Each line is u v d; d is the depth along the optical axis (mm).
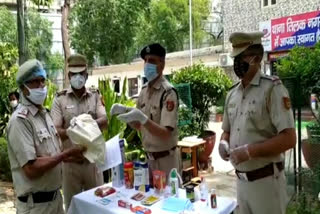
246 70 2162
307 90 3650
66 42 6195
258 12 12023
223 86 6336
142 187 2451
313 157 3773
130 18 18875
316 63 3750
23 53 6359
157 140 2750
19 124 2143
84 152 2295
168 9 23406
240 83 2311
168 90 2725
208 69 6570
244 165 2191
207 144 5602
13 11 19812
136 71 17906
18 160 2156
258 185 2164
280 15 11273
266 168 2148
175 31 23734
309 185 3350
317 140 3791
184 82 6367
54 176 2289
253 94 2166
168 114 2682
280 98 2066
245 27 12539
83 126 2326
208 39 23453
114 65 19344
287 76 3881
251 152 2047
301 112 3789
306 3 10484
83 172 3094
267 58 11438
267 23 11391
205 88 6289
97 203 2289
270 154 2035
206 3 24234
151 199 2277
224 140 2373
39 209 2240
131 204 2197
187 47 23672
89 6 18312
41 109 2305
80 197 2428
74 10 18281
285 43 10812
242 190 2256
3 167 5398
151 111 2775
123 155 2619
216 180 5176
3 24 18297
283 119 2033
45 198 2254
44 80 2262
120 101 4855
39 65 2221
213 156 6574
